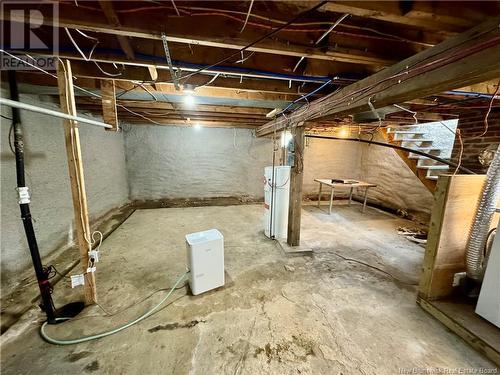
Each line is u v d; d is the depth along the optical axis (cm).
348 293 212
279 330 166
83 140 350
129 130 508
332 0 95
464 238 188
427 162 341
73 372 132
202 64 167
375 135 560
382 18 108
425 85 124
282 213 331
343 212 504
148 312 181
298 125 283
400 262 277
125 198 513
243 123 485
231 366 138
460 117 321
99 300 195
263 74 177
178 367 137
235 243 325
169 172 543
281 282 228
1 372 131
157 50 160
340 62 189
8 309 179
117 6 113
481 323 163
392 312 188
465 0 105
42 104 256
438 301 188
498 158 165
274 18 125
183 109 335
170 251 293
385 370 137
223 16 127
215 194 577
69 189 301
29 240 157
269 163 598
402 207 480
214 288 214
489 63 96
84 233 177
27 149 235
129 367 136
